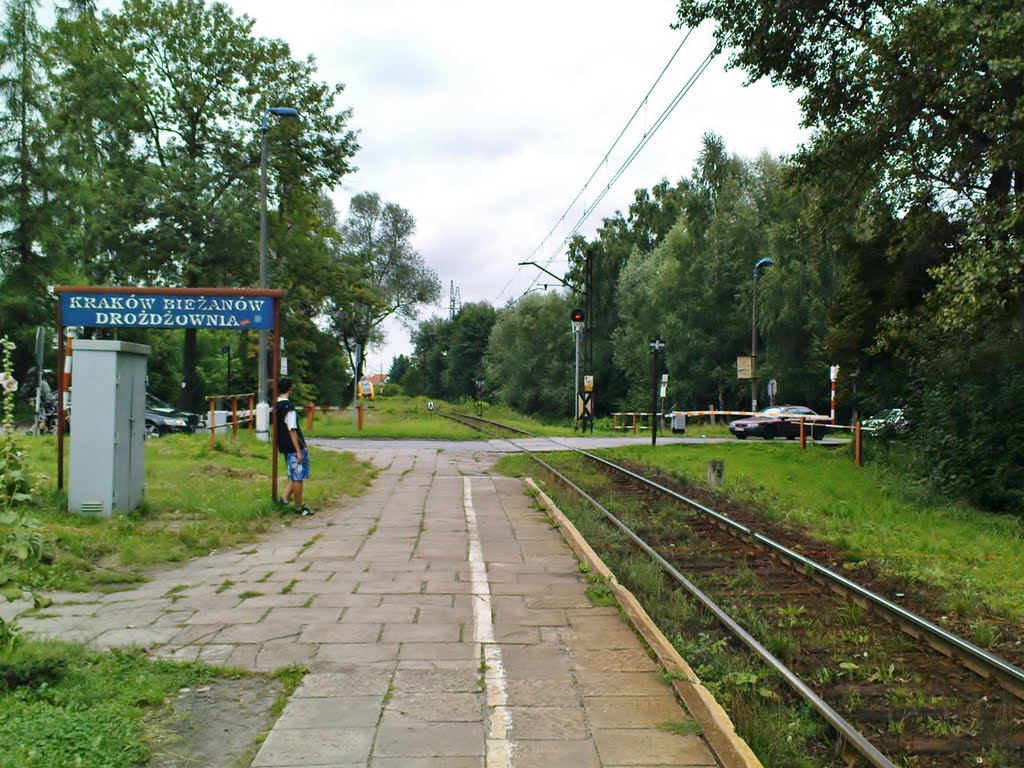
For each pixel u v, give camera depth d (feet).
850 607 24.58
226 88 108.88
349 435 92.63
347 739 13.50
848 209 65.21
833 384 103.24
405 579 24.62
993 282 44.39
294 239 118.42
